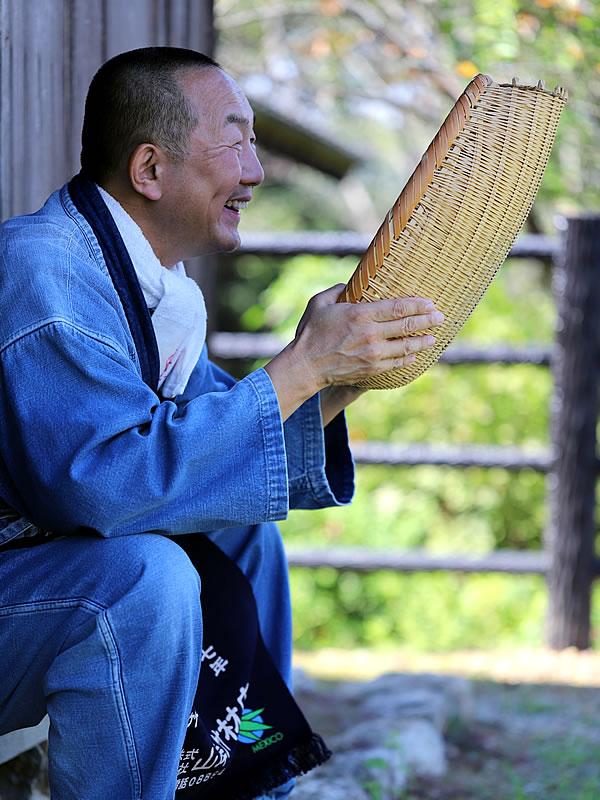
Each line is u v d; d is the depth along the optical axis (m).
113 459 1.99
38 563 2.06
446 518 8.02
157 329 2.33
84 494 1.97
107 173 2.29
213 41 3.99
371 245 2.23
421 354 2.30
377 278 2.21
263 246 5.81
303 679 4.67
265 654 2.53
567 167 7.00
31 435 2.02
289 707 2.51
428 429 7.98
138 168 2.24
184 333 2.35
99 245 2.24
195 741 2.25
